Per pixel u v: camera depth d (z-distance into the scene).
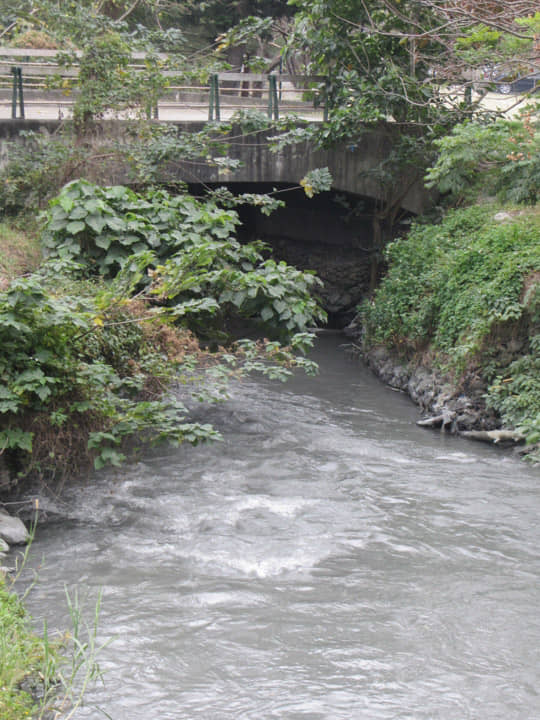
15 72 15.66
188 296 12.27
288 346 11.72
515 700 5.98
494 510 9.59
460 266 13.84
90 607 7.19
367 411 13.77
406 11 16.84
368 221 21.39
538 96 16.03
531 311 12.38
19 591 7.43
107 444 9.62
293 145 17.80
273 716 5.74
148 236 12.87
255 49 31.25
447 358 13.61
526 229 13.93
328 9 17.25
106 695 5.91
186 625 6.94
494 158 16.62
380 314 16.12
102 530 8.86
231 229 13.41
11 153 15.37
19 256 13.59
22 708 5.13
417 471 10.90
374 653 6.57
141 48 16.86
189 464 10.93
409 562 8.23
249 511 9.45
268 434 12.32
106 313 10.12
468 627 7.00
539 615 7.22
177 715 5.73
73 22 16.02
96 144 16.08
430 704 5.91
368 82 17.62
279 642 6.71
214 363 12.20
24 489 9.45
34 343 8.83
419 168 18.30
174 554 8.33
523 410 12.05
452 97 18.61
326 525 9.10
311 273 12.98
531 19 13.81
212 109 17.16
